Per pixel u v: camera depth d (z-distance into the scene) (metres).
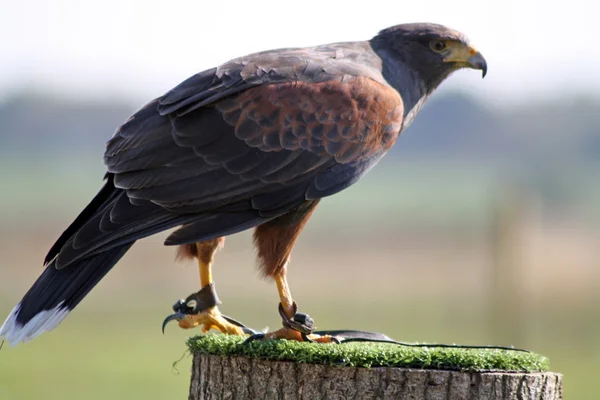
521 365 7.09
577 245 31.14
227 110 7.86
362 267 27.44
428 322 21.59
